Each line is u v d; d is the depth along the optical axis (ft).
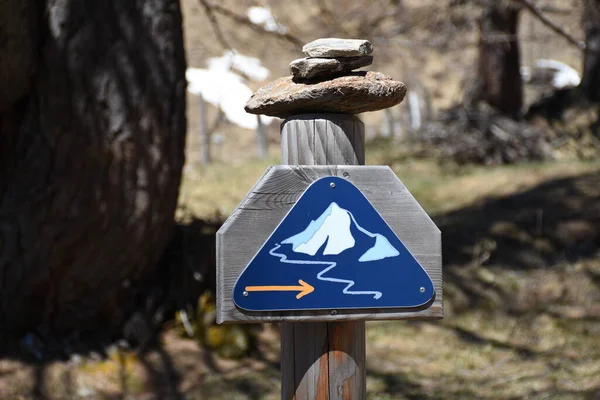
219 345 21.61
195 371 20.70
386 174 8.24
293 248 8.02
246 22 32.63
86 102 19.84
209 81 77.71
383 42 38.70
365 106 8.66
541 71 85.97
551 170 37.68
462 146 45.55
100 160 19.94
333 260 8.08
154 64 20.43
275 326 23.59
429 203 35.35
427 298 8.23
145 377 20.21
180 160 21.26
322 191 8.11
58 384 19.40
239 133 73.97
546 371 20.17
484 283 26.09
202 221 25.62
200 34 80.59
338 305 8.06
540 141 46.65
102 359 20.57
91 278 20.70
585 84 51.47
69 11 19.81
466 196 35.50
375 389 19.76
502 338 23.07
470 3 41.91
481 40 44.57
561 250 28.04
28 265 20.07
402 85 8.71
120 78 20.02
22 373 19.45
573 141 47.26
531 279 26.16
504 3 41.52
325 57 8.72
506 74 50.16
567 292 25.26
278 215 8.02
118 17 20.13
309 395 8.48
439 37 42.80
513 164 44.04
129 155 20.12
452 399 18.78
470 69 67.36
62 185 19.85
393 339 23.34
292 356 8.57
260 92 9.11
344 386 8.49
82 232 20.03
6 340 20.44
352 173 8.18
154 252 21.76
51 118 19.88
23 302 20.42
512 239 28.68
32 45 19.40
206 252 23.41
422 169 43.34
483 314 24.62
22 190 20.10
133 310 21.89
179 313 22.27
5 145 20.40
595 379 19.13
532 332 23.13
